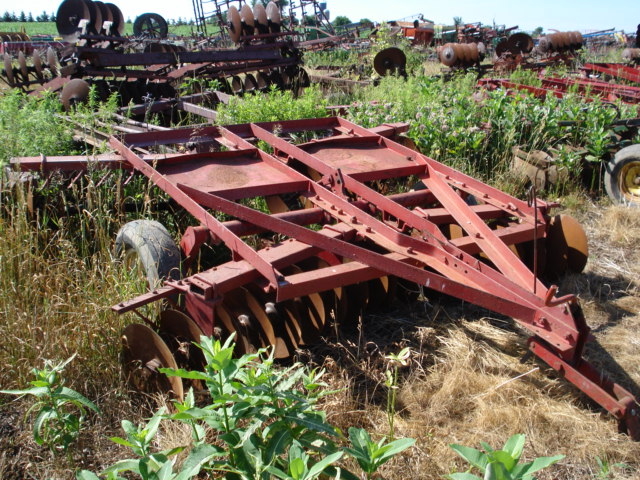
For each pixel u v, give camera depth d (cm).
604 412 361
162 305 414
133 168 530
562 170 750
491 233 436
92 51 1102
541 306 351
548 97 904
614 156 736
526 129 829
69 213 536
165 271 428
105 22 1147
